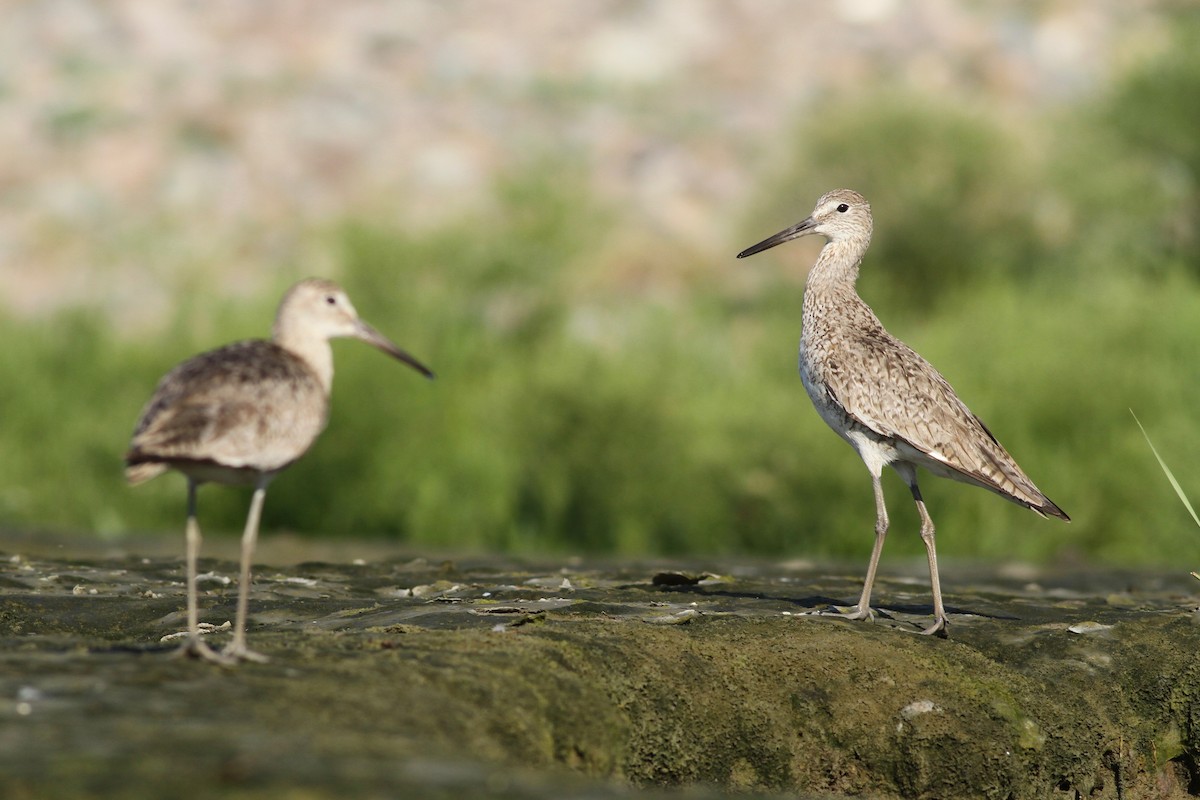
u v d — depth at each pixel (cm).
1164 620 940
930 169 2408
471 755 627
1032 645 898
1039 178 2464
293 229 2797
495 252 2162
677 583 1098
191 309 2062
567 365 1847
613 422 1769
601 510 1755
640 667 787
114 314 2528
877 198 2420
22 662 699
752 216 2583
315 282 799
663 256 2645
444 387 1895
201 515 1802
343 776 538
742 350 2094
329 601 979
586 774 723
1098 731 850
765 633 854
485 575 1152
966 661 855
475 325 2077
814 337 1052
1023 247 2378
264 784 522
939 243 2356
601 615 926
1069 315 1934
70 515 1830
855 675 827
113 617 916
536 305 2180
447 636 789
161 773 530
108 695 634
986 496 1725
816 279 1091
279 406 731
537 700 715
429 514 1745
